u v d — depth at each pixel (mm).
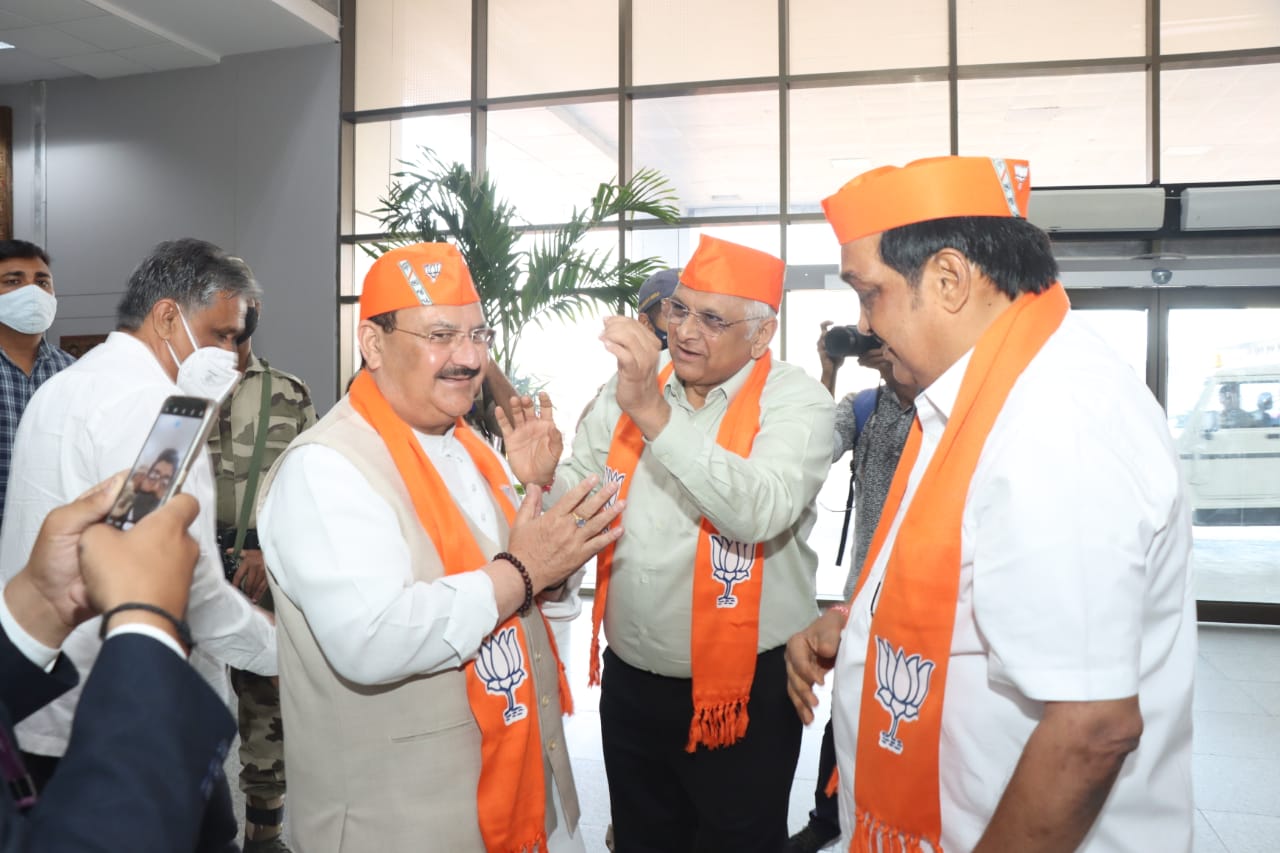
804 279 5367
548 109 5957
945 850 920
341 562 1073
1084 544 749
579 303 4777
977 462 865
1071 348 869
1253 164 5207
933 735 889
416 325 1228
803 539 1715
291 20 5688
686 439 1335
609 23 5777
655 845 1759
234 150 6223
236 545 2273
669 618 1642
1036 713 847
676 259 5734
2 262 2691
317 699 1163
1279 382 4828
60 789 528
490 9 5980
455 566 1207
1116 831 859
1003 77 5297
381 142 6133
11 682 735
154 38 5816
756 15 5570
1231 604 4871
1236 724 3352
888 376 2023
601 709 1799
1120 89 5215
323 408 6059
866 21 5418
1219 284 4629
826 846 2408
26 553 1483
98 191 6523
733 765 1638
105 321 6555
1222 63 5051
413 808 1153
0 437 2727
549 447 1479
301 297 6086
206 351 1533
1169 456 832
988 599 795
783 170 5523
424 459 1254
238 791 2742
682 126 5754
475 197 4520
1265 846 2418
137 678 574
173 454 701
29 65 6324
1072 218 4523
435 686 1169
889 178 923
